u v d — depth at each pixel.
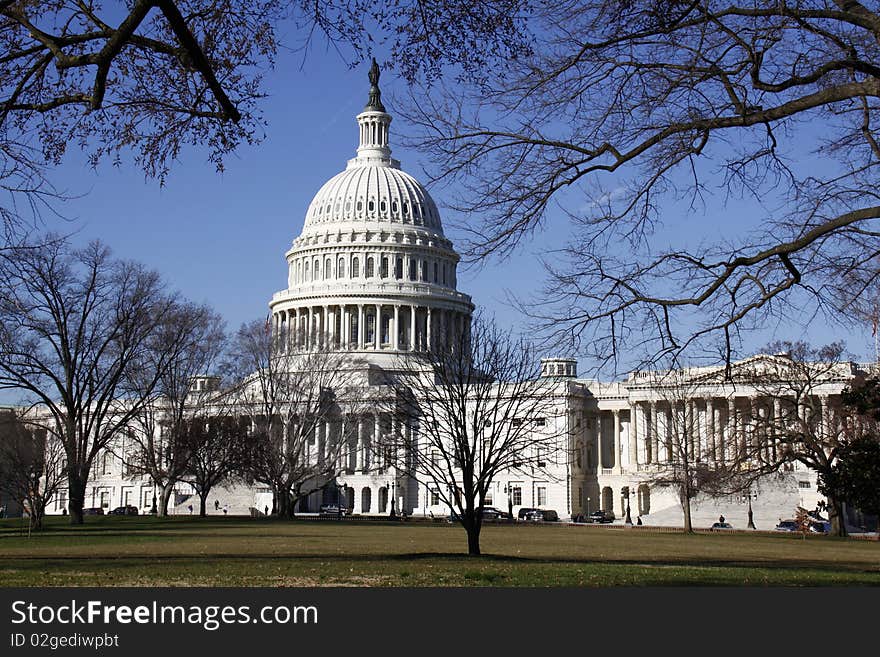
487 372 53.91
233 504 138.38
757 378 67.75
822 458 74.62
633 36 19.16
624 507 137.75
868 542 69.19
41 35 18.97
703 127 19.48
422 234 173.75
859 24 17.91
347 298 165.62
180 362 90.38
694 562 39.31
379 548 46.69
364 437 110.69
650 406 110.56
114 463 162.50
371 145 184.75
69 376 78.12
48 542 51.41
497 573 28.48
